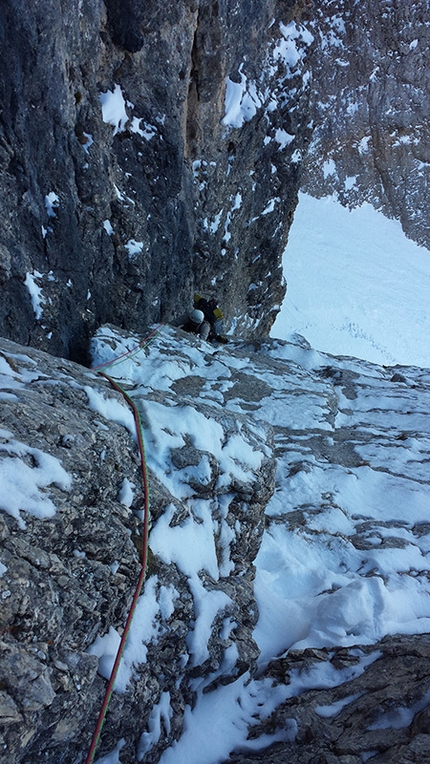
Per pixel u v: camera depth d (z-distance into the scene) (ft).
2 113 15.98
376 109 113.60
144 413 11.82
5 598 6.33
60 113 18.10
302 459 21.18
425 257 130.62
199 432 12.33
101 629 8.13
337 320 115.24
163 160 25.08
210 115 29.12
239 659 10.36
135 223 24.20
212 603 10.27
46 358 12.08
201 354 26.35
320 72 108.17
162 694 9.20
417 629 13.16
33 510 7.32
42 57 16.44
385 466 21.95
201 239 32.09
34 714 6.14
